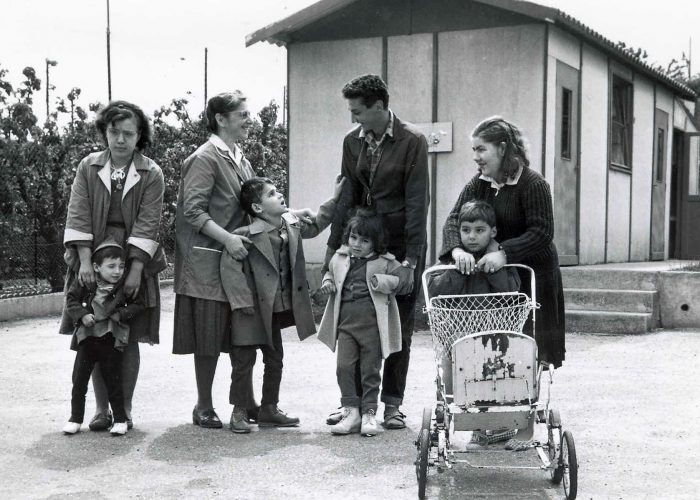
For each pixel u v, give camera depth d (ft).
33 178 44.60
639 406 19.83
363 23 41.19
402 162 18.03
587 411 19.31
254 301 17.81
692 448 16.25
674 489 13.76
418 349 28.84
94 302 16.92
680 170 60.90
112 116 17.39
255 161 68.49
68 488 13.82
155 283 17.97
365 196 18.74
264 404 18.25
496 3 37.40
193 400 20.95
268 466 15.11
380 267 17.72
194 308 17.79
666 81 53.88
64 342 31.40
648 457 15.64
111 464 15.21
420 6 40.09
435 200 40.09
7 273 42.65
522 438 13.79
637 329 32.76
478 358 13.12
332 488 13.83
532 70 37.96
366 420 17.39
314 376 23.98
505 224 15.34
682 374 23.95
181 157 58.49
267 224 18.11
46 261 43.29
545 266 15.29
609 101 45.98
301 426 18.29
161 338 32.09
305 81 42.55
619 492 13.62
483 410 13.16
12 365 26.22
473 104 39.24
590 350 28.55
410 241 17.92
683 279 34.09
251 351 17.87
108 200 17.56
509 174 15.16
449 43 39.58
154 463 15.28
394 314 17.78
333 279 18.07
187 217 17.67
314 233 19.22
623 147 49.88
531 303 13.88
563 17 37.24
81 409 17.58
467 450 13.80
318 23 41.96
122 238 17.62
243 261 17.85
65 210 45.88
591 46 43.04
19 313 39.17
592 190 43.91
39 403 20.66
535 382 13.21
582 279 35.88
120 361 17.21
